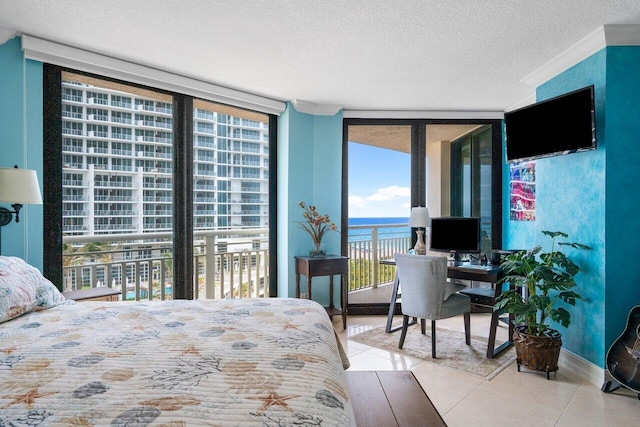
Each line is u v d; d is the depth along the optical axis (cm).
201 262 380
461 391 256
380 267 475
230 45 275
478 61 304
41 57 264
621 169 260
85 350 124
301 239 427
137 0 216
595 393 252
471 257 401
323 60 302
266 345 130
